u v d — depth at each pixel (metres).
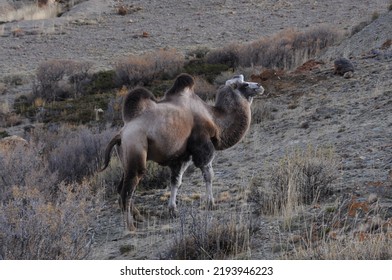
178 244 30.27
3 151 47.19
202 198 40.69
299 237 29.27
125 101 37.75
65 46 155.38
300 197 35.00
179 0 195.38
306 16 162.25
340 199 33.84
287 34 125.06
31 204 28.70
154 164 48.19
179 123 37.88
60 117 92.31
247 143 56.34
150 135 36.78
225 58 119.50
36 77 125.81
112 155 56.03
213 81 103.62
